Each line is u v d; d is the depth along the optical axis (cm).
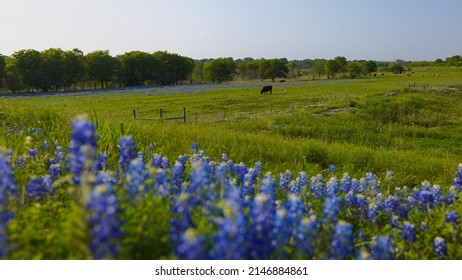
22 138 705
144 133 1390
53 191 516
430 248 513
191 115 4122
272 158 1375
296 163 1337
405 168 1462
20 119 1366
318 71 17862
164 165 681
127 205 387
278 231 372
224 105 5138
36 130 1050
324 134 2755
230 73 16075
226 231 295
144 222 361
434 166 1583
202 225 353
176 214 398
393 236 552
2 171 434
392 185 1139
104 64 13175
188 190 494
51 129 1153
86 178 329
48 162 690
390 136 2878
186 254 307
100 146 823
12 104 1769
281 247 372
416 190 733
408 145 2662
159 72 14862
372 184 776
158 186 465
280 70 17025
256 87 9812
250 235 323
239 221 304
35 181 501
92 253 294
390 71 19612
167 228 370
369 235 583
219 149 1279
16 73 11894
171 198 455
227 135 1758
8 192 432
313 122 3109
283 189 716
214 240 329
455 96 4541
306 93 6925
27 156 694
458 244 531
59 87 12794
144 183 454
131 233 345
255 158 1299
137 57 14388
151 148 940
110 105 5606
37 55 12200
